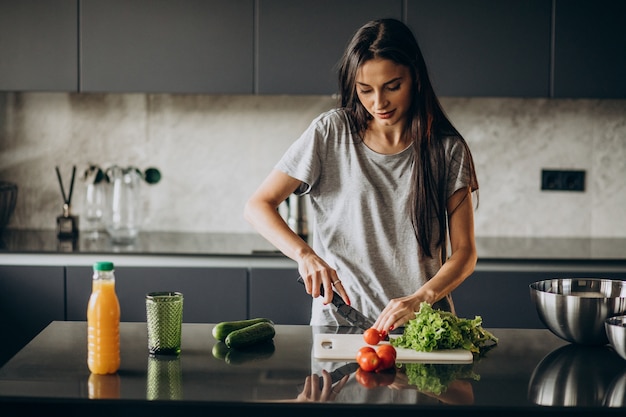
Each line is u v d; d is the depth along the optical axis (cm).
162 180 384
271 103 382
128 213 363
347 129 212
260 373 166
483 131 382
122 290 326
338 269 215
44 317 329
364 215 211
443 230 213
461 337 181
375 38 195
